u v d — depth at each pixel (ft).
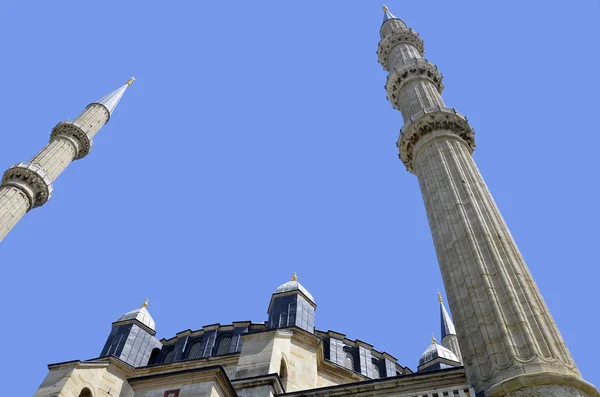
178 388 60.34
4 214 127.54
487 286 60.13
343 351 121.19
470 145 93.25
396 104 120.16
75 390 94.84
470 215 71.15
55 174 149.89
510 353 52.47
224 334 123.54
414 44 143.54
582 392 48.39
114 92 200.44
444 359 137.90
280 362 90.94
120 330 127.13
